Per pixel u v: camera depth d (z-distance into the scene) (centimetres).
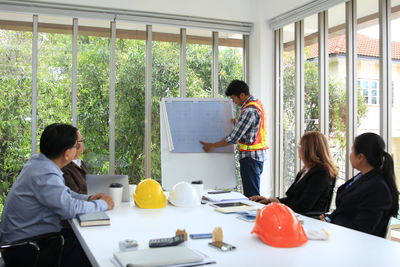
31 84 427
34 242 193
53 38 435
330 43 429
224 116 425
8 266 208
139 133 471
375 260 137
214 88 504
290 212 161
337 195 258
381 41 356
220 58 509
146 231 180
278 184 508
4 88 418
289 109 491
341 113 412
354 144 227
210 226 189
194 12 476
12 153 420
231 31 501
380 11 357
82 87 446
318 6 418
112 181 259
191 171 404
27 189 213
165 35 482
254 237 168
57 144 218
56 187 208
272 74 505
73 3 429
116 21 451
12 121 421
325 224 195
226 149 414
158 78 479
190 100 426
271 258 139
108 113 457
